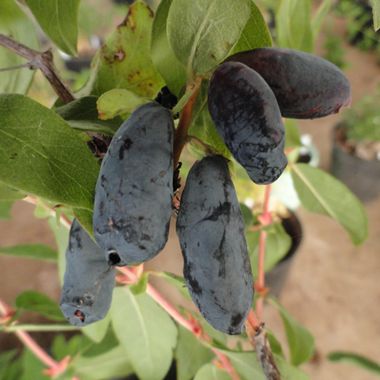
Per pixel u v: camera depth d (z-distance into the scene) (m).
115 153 0.06
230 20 0.06
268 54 0.06
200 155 0.07
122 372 0.17
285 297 0.27
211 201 0.06
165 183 0.06
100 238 0.06
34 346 0.17
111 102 0.07
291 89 0.06
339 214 0.15
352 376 0.24
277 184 0.24
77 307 0.07
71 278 0.07
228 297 0.06
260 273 0.15
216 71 0.06
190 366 0.14
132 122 0.06
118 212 0.05
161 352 0.14
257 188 0.23
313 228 0.30
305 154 0.30
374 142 0.33
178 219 0.06
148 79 0.09
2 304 0.15
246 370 0.11
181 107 0.06
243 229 0.06
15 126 0.07
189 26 0.06
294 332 0.15
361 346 0.25
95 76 0.09
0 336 0.26
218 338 0.13
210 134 0.07
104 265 0.07
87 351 0.17
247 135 0.06
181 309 0.13
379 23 0.06
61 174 0.07
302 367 0.24
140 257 0.06
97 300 0.07
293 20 0.11
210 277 0.06
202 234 0.06
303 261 0.29
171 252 0.25
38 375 0.19
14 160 0.06
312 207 0.15
